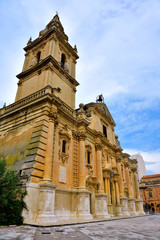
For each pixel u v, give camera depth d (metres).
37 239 6.57
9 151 16.91
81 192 17.59
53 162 16.02
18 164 14.77
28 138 15.99
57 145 17.23
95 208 20.69
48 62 22.05
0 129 20.08
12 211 10.98
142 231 9.50
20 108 18.77
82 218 16.19
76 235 7.68
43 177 13.83
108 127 33.41
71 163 18.75
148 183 73.75
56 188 15.41
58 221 13.60
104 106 34.06
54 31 25.25
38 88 21.05
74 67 28.64
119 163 32.03
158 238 7.23
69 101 24.00
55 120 17.39
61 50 26.41
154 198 68.75
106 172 24.78
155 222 15.82
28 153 14.67
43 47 25.58
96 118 28.61
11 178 11.20
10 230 8.55
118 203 26.89
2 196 10.55
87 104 29.50
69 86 25.05
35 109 17.48
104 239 6.83
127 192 33.25
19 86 24.42
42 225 10.15
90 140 24.34
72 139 20.23
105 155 27.75
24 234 7.55
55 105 17.50
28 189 12.30
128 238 7.13
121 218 20.67
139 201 37.56
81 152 20.06
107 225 12.31
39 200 12.80
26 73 24.31
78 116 22.89
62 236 7.36
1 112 21.88
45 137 15.40
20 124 17.98
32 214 11.97
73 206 16.81
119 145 36.88
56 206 14.95
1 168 11.62
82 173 18.94
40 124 15.90
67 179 17.39
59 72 23.30
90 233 8.34
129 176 39.06
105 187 24.03
